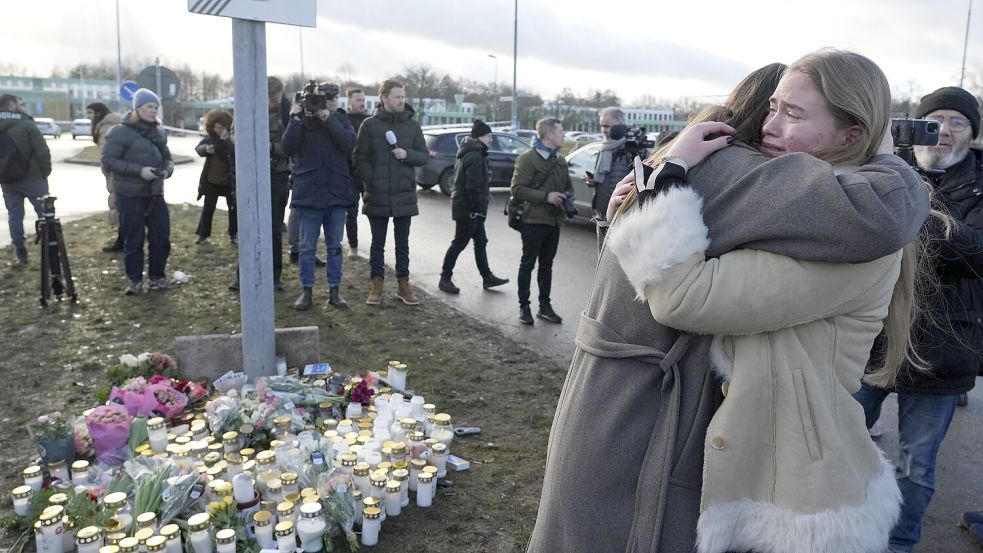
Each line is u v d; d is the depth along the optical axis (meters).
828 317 1.51
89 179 19.84
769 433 1.48
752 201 1.46
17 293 7.02
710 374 1.56
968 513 3.48
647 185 1.57
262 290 4.38
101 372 4.96
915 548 3.32
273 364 4.50
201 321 6.20
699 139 1.60
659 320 1.52
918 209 1.44
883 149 1.59
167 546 2.75
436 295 7.57
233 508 2.95
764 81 1.75
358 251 9.77
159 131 7.07
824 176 1.40
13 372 4.92
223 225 11.09
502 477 3.68
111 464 3.51
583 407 1.66
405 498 3.36
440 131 16.55
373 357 5.44
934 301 2.74
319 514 2.98
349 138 6.29
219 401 3.88
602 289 1.73
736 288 1.42
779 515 1.44
